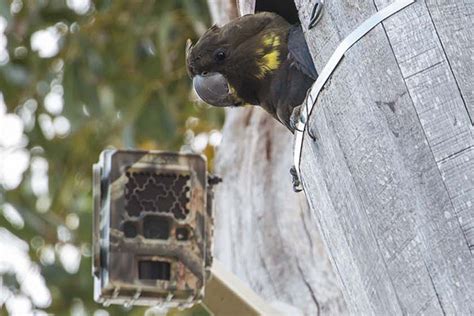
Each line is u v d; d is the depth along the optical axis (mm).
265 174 12297
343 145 6965
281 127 12328
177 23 16172
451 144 6551
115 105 16234
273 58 8781
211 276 9430
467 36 6723
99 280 9188
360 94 6863
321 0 7180
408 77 6707
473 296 6305
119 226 9047
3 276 16797
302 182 7629
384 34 6820
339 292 11617
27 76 16938
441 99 6625
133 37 16281
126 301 9188
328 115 7086
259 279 12062
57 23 16703
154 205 9133
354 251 6934
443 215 6473
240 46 8906
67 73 16297
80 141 16984
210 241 9336
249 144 12508
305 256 11883
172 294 9133
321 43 7180
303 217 11938
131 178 9125
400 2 6820
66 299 16891
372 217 6746
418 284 6492
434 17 6750
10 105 17078
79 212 16688
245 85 8984
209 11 15352
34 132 17109
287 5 9102
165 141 16109
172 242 9125
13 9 16688
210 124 16516
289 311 11727
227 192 12625
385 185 6691
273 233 12086
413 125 6645
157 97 16125
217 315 9531
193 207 9211
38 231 16859
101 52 16375
